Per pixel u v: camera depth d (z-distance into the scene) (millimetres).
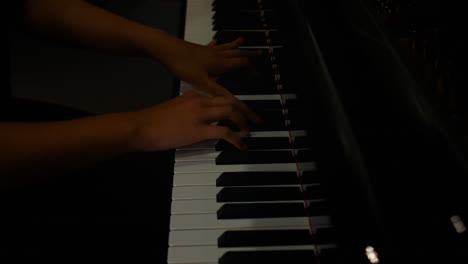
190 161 695
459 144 564
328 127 628
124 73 1748
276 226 642
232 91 773
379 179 580
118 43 808
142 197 759
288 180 675
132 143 674
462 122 610
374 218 569
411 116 606
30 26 822
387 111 610
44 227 709
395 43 643
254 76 785
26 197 735
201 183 677
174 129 681
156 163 809
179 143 688
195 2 938
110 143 657
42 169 631
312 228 636
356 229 582
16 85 1600
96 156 655
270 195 663
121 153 676
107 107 1552
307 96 670
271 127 720
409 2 689
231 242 628
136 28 807
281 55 781
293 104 716
